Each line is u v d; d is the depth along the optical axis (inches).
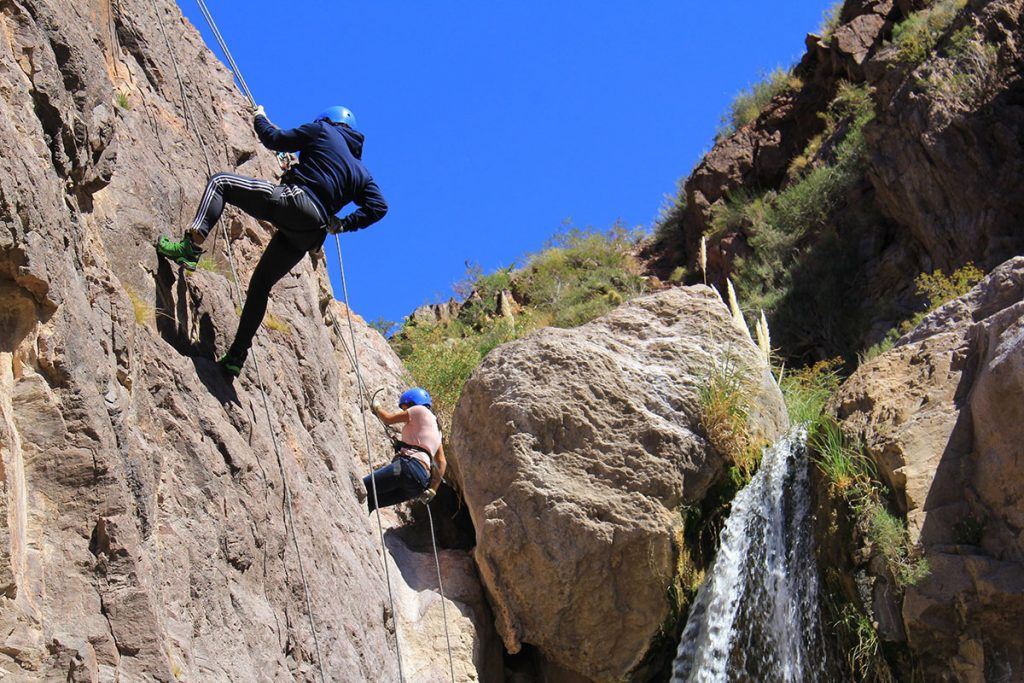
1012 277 414.9
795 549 410.6
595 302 938.7
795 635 398.0
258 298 299.3
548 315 935.0
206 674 238.2
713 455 435.5
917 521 373.7
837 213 881.5
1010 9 759.7
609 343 461.4
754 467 436.8
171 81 339.6
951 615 356.8
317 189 298.0
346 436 374.0
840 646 387.5
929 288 663.1
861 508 392.2
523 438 436.5
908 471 383.9
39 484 209.8
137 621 212.8
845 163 893.8
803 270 841.5
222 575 263.1
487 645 425.7
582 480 427.2
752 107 1120.2
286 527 299.1
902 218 768.9
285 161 410.9
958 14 788.0
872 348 650.2
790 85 1092.5
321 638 295.9
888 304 748.6
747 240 943.0
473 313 913.5
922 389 404.8
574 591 414.9
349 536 341.7
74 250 236.5
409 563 433.7
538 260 1039.0
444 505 473.4
